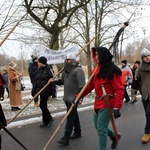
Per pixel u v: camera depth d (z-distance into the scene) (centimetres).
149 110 486
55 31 1069
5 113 780
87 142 494
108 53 373
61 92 1499
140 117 711
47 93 591
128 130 573
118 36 398
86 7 1283
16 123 652
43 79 591
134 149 447
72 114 475
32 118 707
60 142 476
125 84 984
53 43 1078
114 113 368
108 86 371
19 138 534
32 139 525
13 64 834
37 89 596
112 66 371
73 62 482
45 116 616
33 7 1017
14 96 826
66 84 486
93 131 572
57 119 703
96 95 385
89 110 834
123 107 895
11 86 826
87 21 1337
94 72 383
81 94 391
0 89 696
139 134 540
